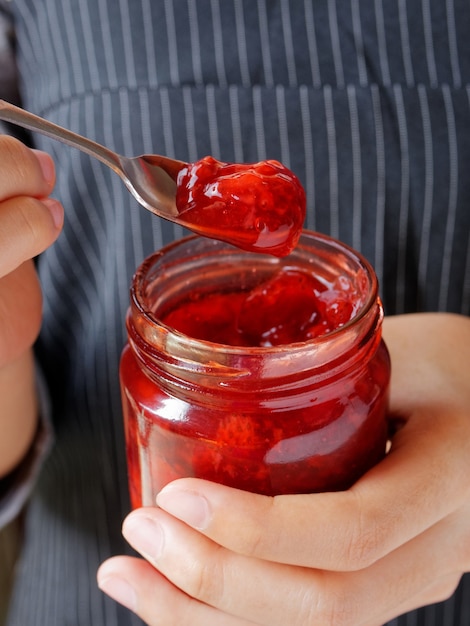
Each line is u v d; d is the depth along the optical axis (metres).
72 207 0.35
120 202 0.34
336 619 0.25
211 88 0.34
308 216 0.35
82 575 0.38
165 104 0.34
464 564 0.26
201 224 0.25
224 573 0.24
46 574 0.39
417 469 0.25
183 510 0.23
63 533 0.38
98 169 0.34
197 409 0.24
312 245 0.27
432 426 0.26
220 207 0.24
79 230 0.35
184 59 0.34
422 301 0.36
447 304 0.36
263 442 0.23
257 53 0.34
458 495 0.25
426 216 0.35
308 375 0.23
